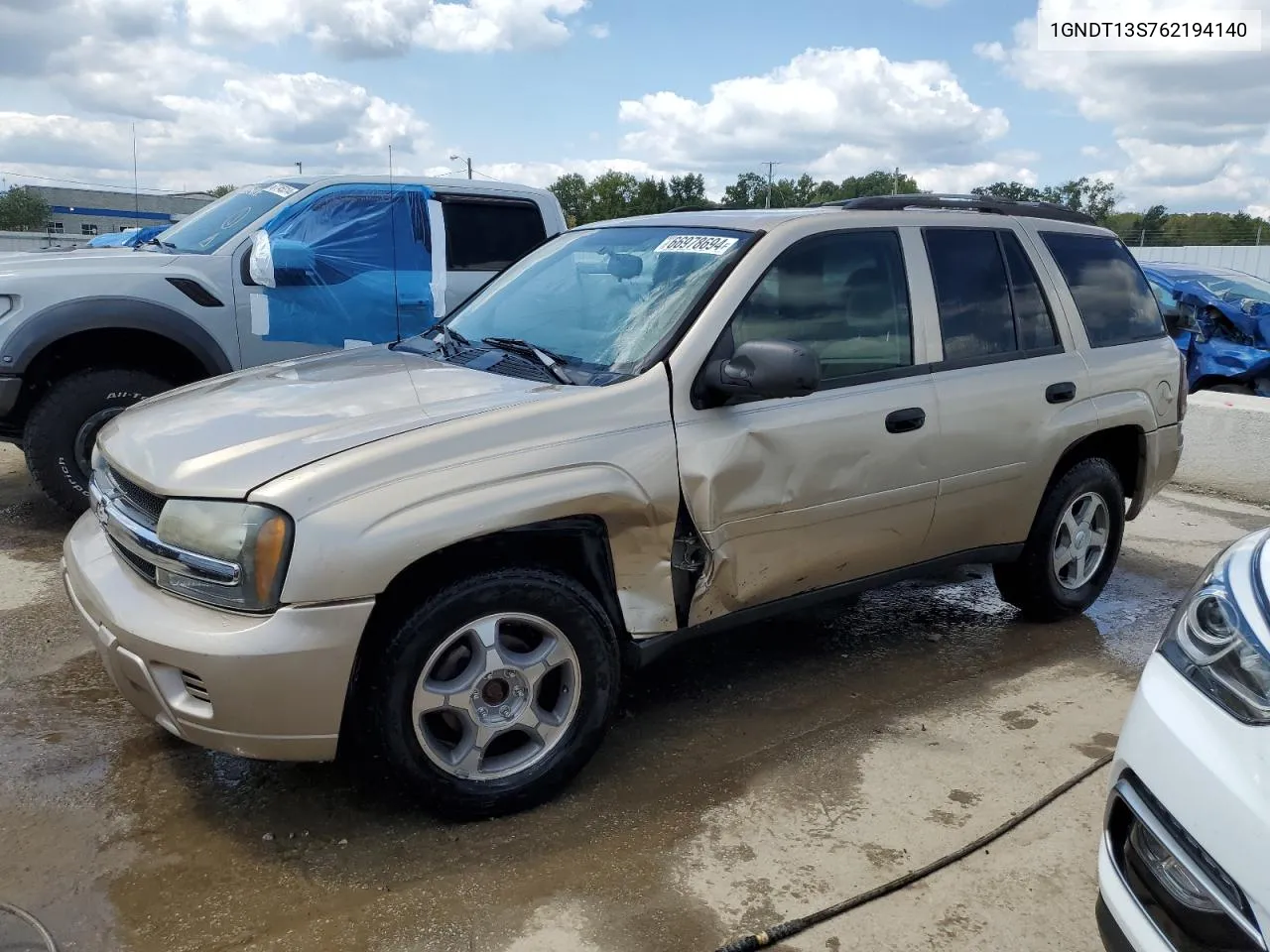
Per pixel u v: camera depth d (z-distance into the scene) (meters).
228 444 2.91
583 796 3.23
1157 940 1.98
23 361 5.32
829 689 4.08
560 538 3.15
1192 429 7.75
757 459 3.38
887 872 2.88
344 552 2.65
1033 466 4.30
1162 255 28.52
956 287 4.14
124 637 2.77
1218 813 1.89
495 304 4.18
